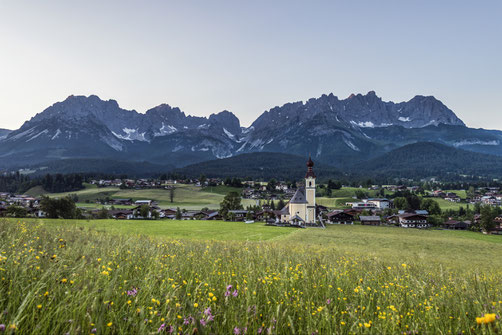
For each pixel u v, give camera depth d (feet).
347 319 18.84
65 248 26.91
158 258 27.35
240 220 404.36
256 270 27.66
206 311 15.98
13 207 279.90
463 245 207.21
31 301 13.75
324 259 39.55
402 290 25.14
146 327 14.07
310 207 397.19
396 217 429.38
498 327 15.05
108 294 14.98
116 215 415.64
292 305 19.66
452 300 22.86
